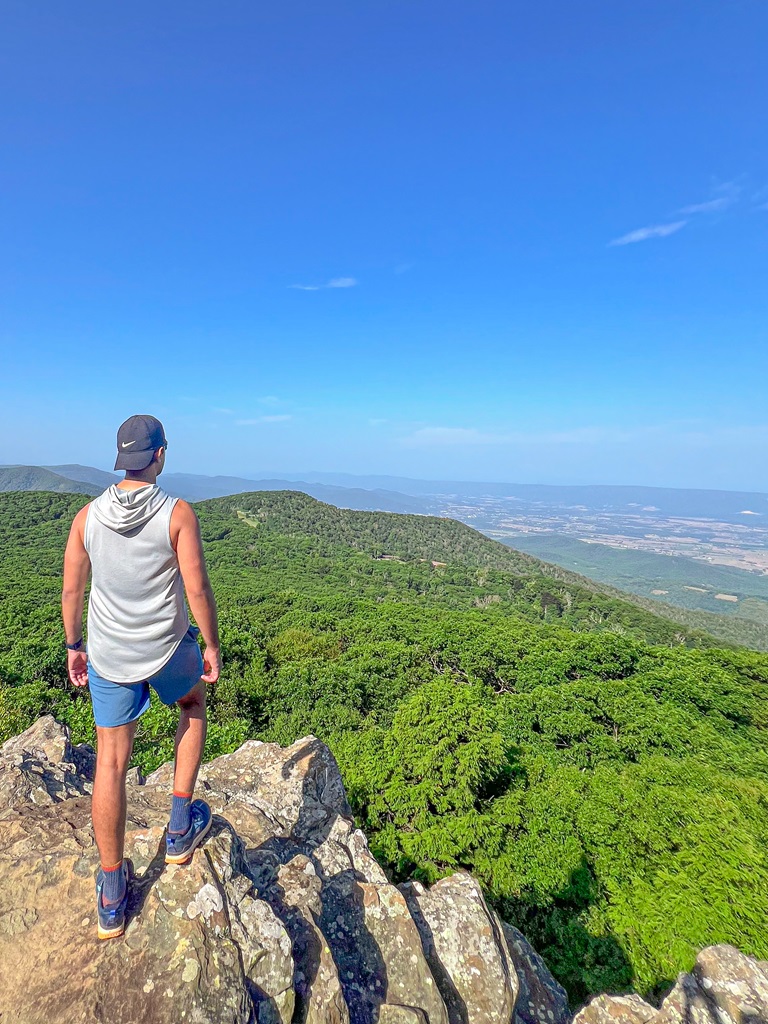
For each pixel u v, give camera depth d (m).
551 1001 3.97
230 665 30.16
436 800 12.84
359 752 15.94
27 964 2.51
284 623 50.97
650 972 9.30
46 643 28.00
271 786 4.67
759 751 25.94
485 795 14.62
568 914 10.96
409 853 11.96
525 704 28.92
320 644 41.47
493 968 3.43
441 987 3.32
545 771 16.00
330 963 2.88
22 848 3.09
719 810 13.94
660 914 10.16
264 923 2.76
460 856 12.14
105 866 2.52
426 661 38.94
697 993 3.85
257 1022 2.49
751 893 10.59
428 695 15.58
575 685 31.08
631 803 14.12
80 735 14.66
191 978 2.42
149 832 3.11
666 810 13.90
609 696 29.67
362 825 12.80
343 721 25.50
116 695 2.59
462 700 15.23
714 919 9.80
